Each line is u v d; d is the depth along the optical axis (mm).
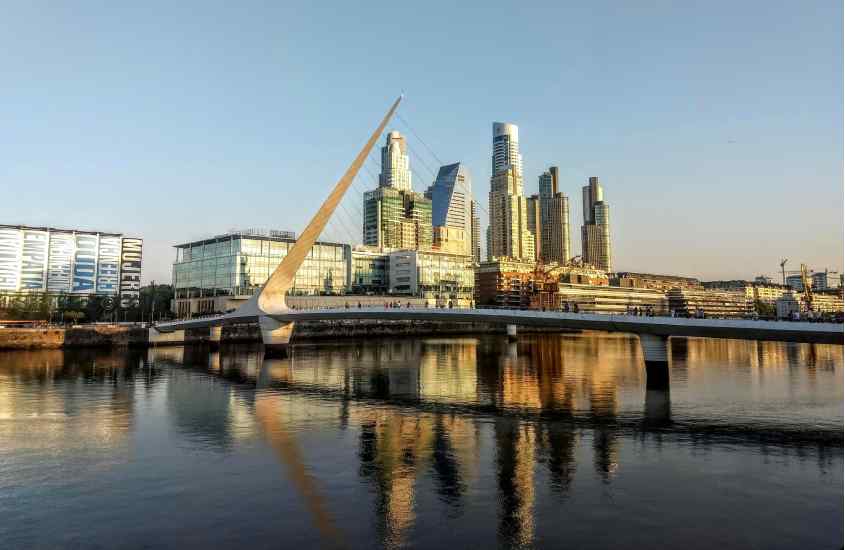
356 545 15367
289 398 40406
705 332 38688
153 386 46500
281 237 128250
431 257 155500
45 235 141875
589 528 16484
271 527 16578
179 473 21875
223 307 115000
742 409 35062
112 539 15773
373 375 54156
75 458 24000
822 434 28078
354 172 74375
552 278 146000
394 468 22484
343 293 138375
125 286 161000
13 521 17078
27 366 60094
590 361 67500
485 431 29172
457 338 120062
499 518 17250
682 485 20297
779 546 15273
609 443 26469
